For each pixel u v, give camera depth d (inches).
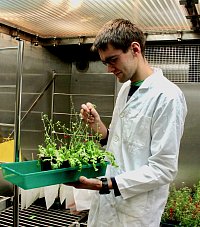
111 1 75.7
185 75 106.0
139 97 54.1
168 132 49.2
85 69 125.8
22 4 78.4
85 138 61.3
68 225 75.7
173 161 49.1
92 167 53.3
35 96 112.0
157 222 54.0
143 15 86.0
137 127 52.7
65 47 119.0
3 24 96.0
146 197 52.3
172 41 104.7
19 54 64.1
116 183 49.1
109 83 121.9
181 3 73.0
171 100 50.3
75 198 80.4
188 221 80.3
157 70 57.9
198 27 95.4
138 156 52.4
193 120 101.5
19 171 53.7
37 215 81.4
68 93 126.7
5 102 99.9
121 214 53.4
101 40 49.8
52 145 56.9
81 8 81.1
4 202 81.8
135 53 52.0
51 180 48.3
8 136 98.3
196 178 101.6
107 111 122.6
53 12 85.0
